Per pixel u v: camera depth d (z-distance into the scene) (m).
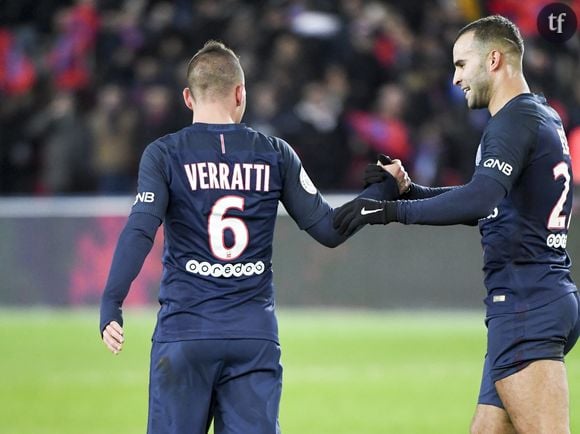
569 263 17.73
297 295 47.44
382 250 46.72
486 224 17.59
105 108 53.81
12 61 59.19
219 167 17.20
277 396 17.05
